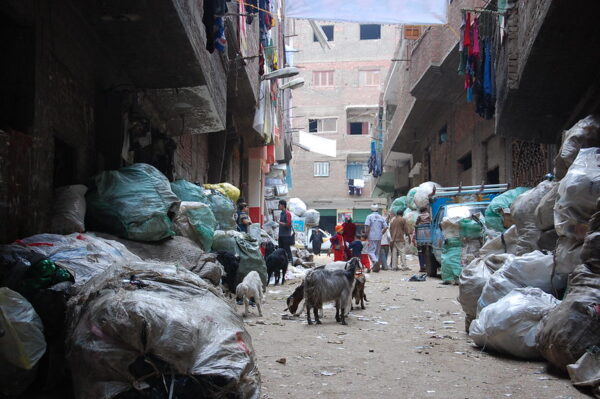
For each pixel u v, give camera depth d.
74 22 6.83
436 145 26.52
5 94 5.82
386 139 35.16
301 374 4.96
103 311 3.50
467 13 11.75
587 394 4.32
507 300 5.70
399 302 10.03
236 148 21.22
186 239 7.62
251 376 3.80
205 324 3.70
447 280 13.01
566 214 5.80
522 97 10.38
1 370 3.64
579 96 10.26
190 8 7.61
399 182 38.75
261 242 15.16
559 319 4.78
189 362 3.46
